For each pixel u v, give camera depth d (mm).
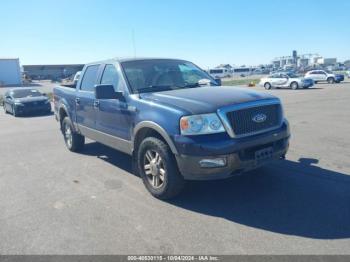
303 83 29328
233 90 4922
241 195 4691
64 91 7711
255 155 4238
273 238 3525
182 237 3643
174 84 5602
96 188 5305
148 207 4480
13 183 5770
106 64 6090
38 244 3637
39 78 85688
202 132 4062
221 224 3900
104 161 6898
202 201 4570
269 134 4355
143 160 4867
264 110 4426
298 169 5652
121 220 4125
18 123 14344
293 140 7918
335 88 28328
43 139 9875
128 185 5379
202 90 4969
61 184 5586
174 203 4562
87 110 6492
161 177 4637
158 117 4434
